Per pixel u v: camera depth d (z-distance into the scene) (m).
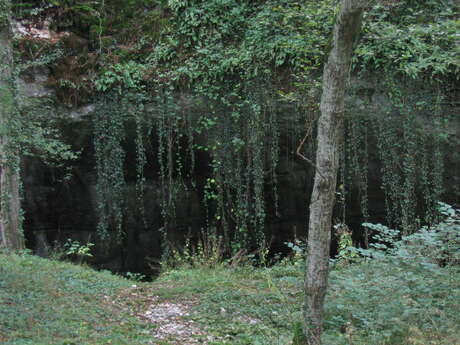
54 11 11.66
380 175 11.41
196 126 11.45
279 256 12.04
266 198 12.35
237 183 11.50
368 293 6.18
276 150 11.13
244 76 10.88
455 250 6.68
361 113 10.60
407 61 10.18
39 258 9.40
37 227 12.49
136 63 11.55
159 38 11.56
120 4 12.04
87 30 11.82
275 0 11.15
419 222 10.73
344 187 11.56
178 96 11.35
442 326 5.35
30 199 12.08
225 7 11.34
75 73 11.35
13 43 10.95
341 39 4.85
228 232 12.64
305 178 11.93
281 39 10.54
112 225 12.66
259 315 7.06
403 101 10.37
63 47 11.37
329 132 5.01
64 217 12.62
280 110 10.98
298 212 12.57
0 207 9.73
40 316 6.25
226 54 11.00
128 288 8.32
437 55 9.94
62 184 12.25
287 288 8.26
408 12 10.95
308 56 10.54
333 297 6.78
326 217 5.07
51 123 11.20
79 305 7.01
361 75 10.42
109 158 11.62
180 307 7.53
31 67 11.05
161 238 12.92
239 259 10.30
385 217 12.18
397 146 10.62
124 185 12.24
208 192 12.23
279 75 10.85
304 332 5.08
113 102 11.38
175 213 12.73
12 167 9.84
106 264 13.02
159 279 9.55
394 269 6.30
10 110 9.77
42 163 11.83
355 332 5.92
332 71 4.95
